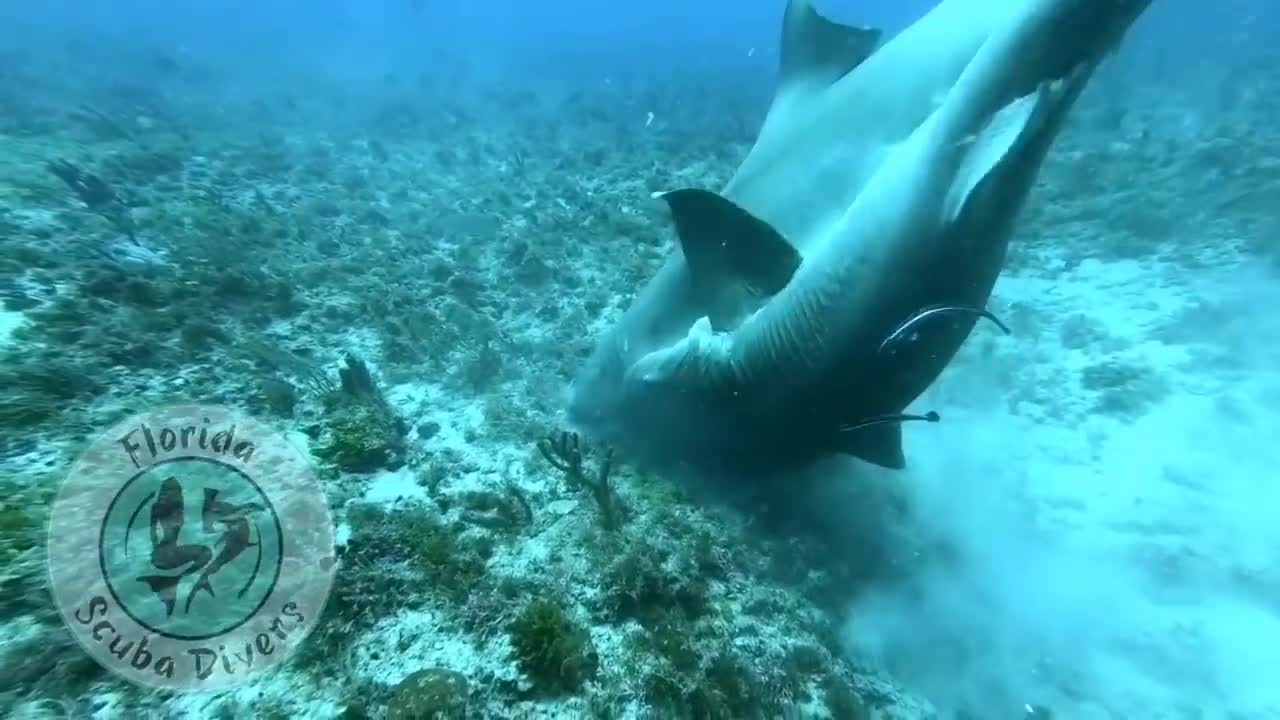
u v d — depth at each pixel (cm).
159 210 992
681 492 551
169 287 705
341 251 960
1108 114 1609
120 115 1780
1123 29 383
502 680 359
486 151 1661
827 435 502
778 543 505
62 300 630
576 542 466
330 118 2083
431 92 2644
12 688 326
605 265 934
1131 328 754
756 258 476
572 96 2450
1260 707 409
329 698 340
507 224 1109
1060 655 458
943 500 581
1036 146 386
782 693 389
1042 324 789
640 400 579
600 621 410
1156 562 502
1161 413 629
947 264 411
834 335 439
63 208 916
